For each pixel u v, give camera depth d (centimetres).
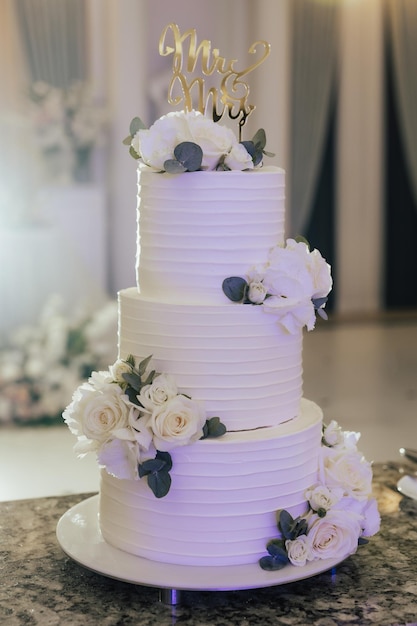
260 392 171
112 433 160
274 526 170
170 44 751
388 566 175
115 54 729
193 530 167
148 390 162
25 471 411
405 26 764
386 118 780
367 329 745
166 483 162
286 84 747
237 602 160
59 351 515
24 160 693
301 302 168
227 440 165
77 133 705
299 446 172
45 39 710
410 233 804
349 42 761
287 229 767
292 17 744
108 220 742
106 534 178
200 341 167
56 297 551
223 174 167
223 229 168
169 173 167
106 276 734
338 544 171
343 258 790
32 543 185
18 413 499
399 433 462
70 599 160
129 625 150
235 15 756
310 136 759
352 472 178
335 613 155
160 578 160
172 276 171
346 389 558
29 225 652
